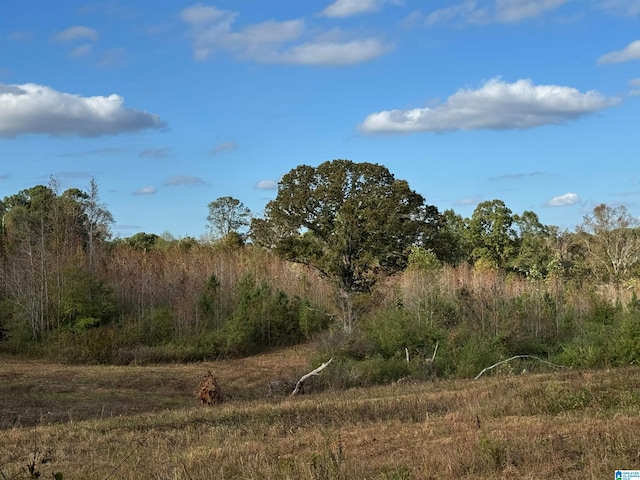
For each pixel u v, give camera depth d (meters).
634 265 61.78
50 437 13.41
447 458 9.06
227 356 38.59
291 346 42.97
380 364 26.41
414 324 30.20
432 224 43.38
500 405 14.19
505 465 8.73
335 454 9.77
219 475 9.09
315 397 20.25
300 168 42.03
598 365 26.38
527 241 70.31
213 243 76.25
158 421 15.09
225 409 16.97
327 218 41.47
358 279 41.34
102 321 40.19
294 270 52.81
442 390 19.41
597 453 8.88
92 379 29.11
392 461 9.44
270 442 11.76
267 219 43.03
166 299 43.69
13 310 39.84
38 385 27.05
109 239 63.41
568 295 42.12
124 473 9.72
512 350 31.64
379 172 41.38
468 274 50.81
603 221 63.28
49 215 49.38
